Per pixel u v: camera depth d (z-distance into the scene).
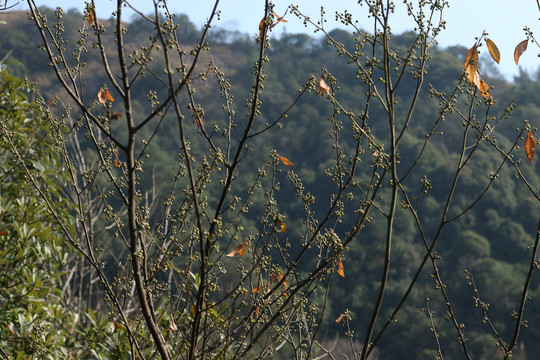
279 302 2.46
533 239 27.34
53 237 4.71
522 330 22.69
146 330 2.92
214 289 2.21
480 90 2.15
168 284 2.71
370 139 2.14
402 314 24.11
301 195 2.43
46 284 4.75
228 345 2.28
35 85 2.63
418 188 28.66
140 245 2.20
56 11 2.05
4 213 4.43
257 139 27.30
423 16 2.04
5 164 4.70
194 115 2.05
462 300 24.59
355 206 17.89
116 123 18.91
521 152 21.75
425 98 31.48
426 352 22.42
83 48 2.14
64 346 4.14
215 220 2.06
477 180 28.67
